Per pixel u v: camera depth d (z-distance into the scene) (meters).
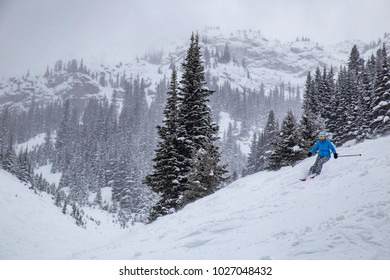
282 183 12.18
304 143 24.88
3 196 31.77
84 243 30.83
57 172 119.75
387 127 34.44
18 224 28.12
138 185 78.38
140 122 172.50
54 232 30.56
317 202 8.47
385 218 6.10
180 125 23.62
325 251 5.59
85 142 143.75
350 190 8.55
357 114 41.62
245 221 8.62
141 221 67.06
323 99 47.97
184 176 21.62
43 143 166.38
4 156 67.25
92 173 98.75
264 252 6.23
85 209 59.59
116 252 10.07
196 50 25.05
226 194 14.28
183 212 13.52
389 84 35.72
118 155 116.69
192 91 24.30
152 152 131.75
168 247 8.34
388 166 9.67
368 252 5.20
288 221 7.65
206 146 21.16
